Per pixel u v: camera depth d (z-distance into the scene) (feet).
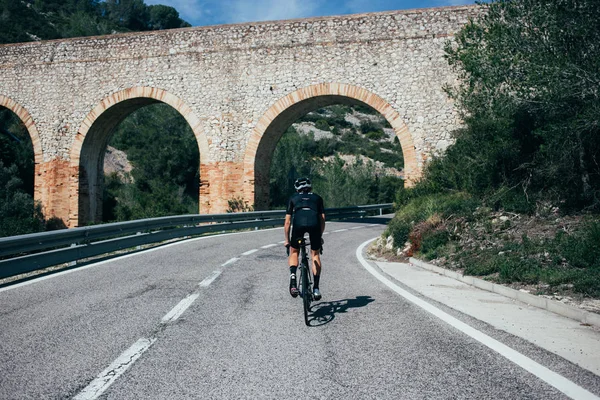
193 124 74.28
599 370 11.67
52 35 251.39
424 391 10.23
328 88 70.38
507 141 41.04
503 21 38.04
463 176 46.83
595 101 31.04
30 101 79.66
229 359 12.41
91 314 17.53
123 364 11.96
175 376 11.12
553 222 33.42
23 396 9.87
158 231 45.11
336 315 17.66
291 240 17.94
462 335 14.80
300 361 12.27
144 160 140.46
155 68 76.13
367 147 304.91
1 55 81.46
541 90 33.58
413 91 67.82
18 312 17.89
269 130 73.26
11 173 98.58
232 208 71.31
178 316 17.22
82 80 78.38
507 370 11.58
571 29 31.68
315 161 167.94
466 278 26.00
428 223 38.47
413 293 22.35
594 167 34.73
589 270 23.45
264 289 22.82
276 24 73.00
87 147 79.20
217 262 32.40
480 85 41.93
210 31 74.95
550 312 18.63
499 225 35.35
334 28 71.10
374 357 12.61
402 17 69.15
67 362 12.11
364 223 79.25
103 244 34.37
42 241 27.37
